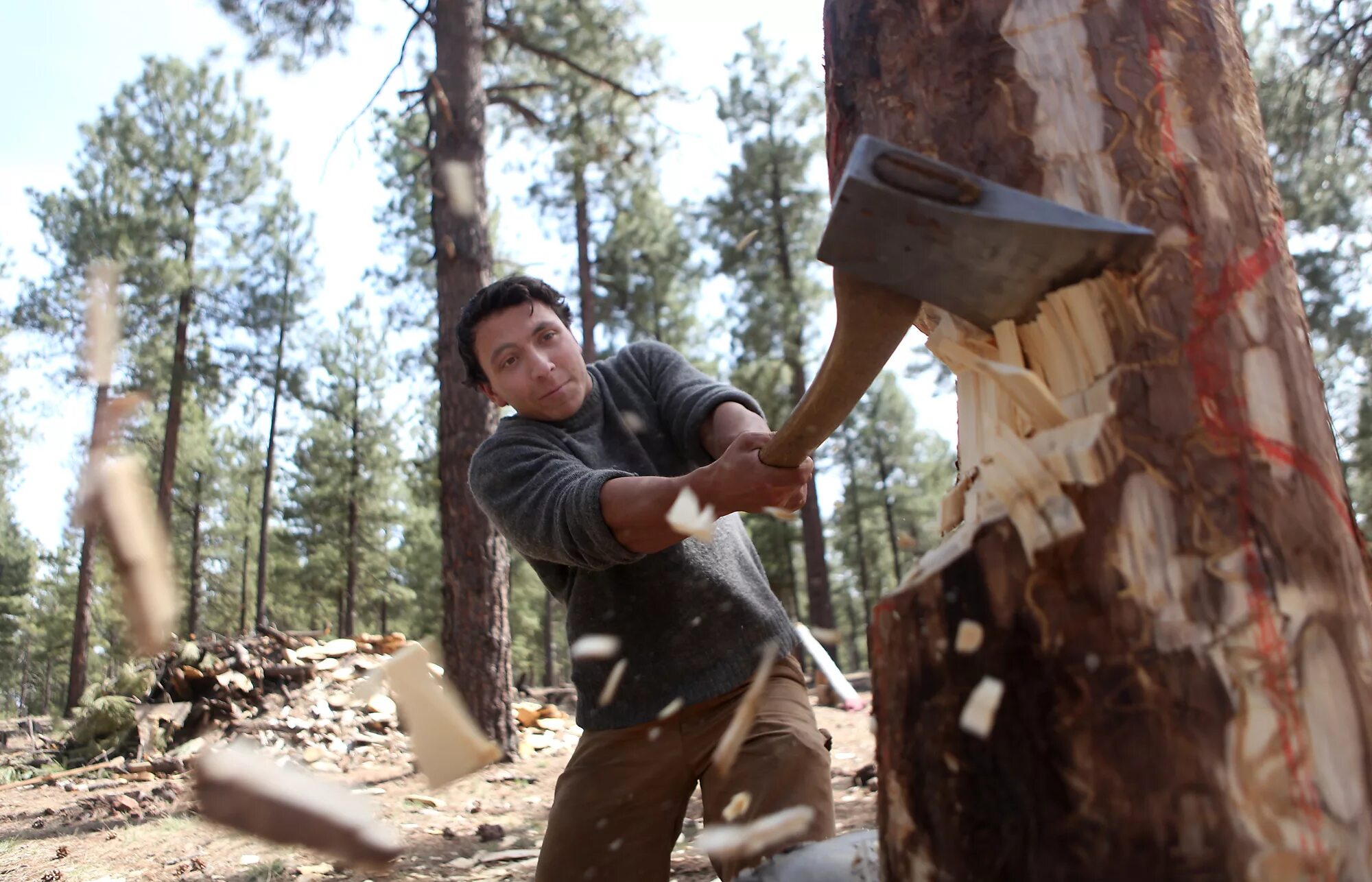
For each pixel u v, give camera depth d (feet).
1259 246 3.60
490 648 23.03
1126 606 3.25
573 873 5.93
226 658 31.22
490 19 32.40
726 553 6.30
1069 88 3.71
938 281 3.47
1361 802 3.16
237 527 107.55
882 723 3.81
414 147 26.12
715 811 5.76
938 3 4.00
